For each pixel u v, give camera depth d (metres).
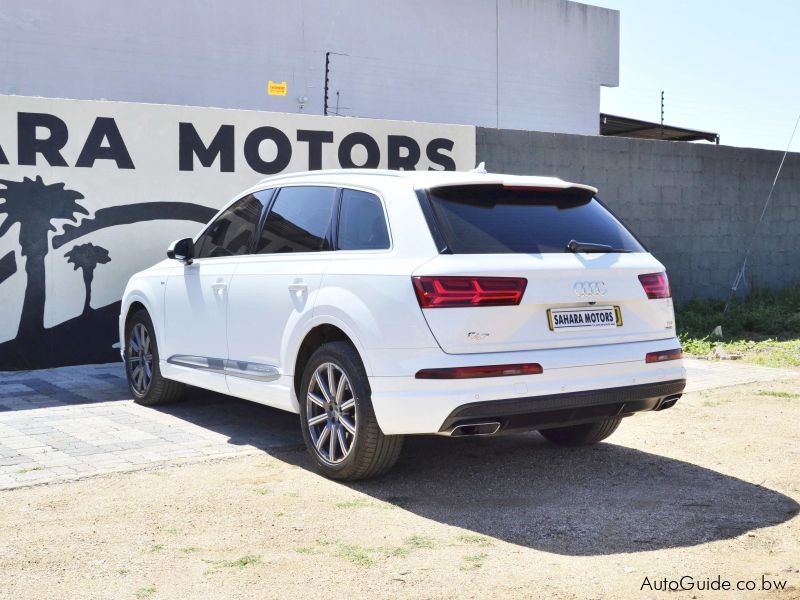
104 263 9.76
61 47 20.27
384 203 5.25
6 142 9.27
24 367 9.43
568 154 12.60
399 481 5.41
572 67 29.53
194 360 6.69
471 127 11.73
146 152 9.89
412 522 4.63
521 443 6.43
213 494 5.08
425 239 4.91
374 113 25.27
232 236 6.57
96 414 7.23
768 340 11.81
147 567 3.99
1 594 3.69
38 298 9.47
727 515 4.77
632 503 4.99
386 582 3.83
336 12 24.41
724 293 14.42
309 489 5.20
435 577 3.88
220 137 10.25
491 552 4.19
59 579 3.85
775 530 4.53
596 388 4.98
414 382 4.73
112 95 20.94
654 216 13.52
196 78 22.12
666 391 5.32
